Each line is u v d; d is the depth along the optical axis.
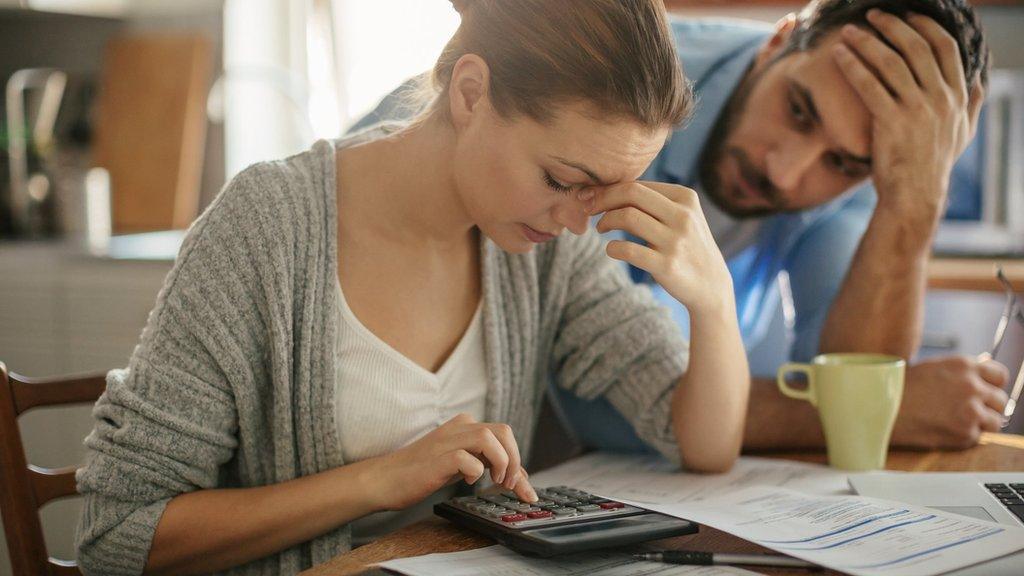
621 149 0.88
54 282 2.44
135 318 2.38
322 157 1.08
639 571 0.80
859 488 1.03
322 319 1.04
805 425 1.22
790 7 2.53
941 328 2.31
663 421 1.16
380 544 0.87
